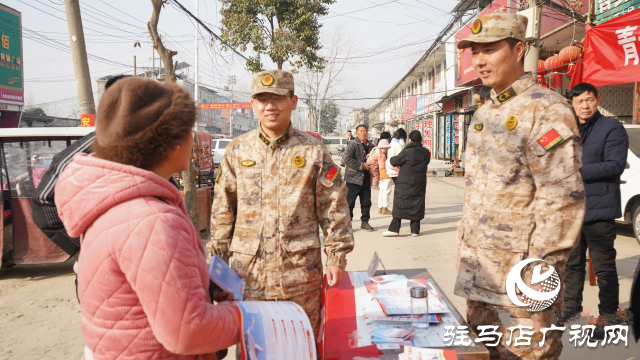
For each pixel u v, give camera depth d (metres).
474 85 16.56
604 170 2.98
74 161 1.01
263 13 16.61
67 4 5.71
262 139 2.13
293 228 2.08
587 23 8.04
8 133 4.41
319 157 2.11
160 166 1.05
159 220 0.93
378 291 1.87
